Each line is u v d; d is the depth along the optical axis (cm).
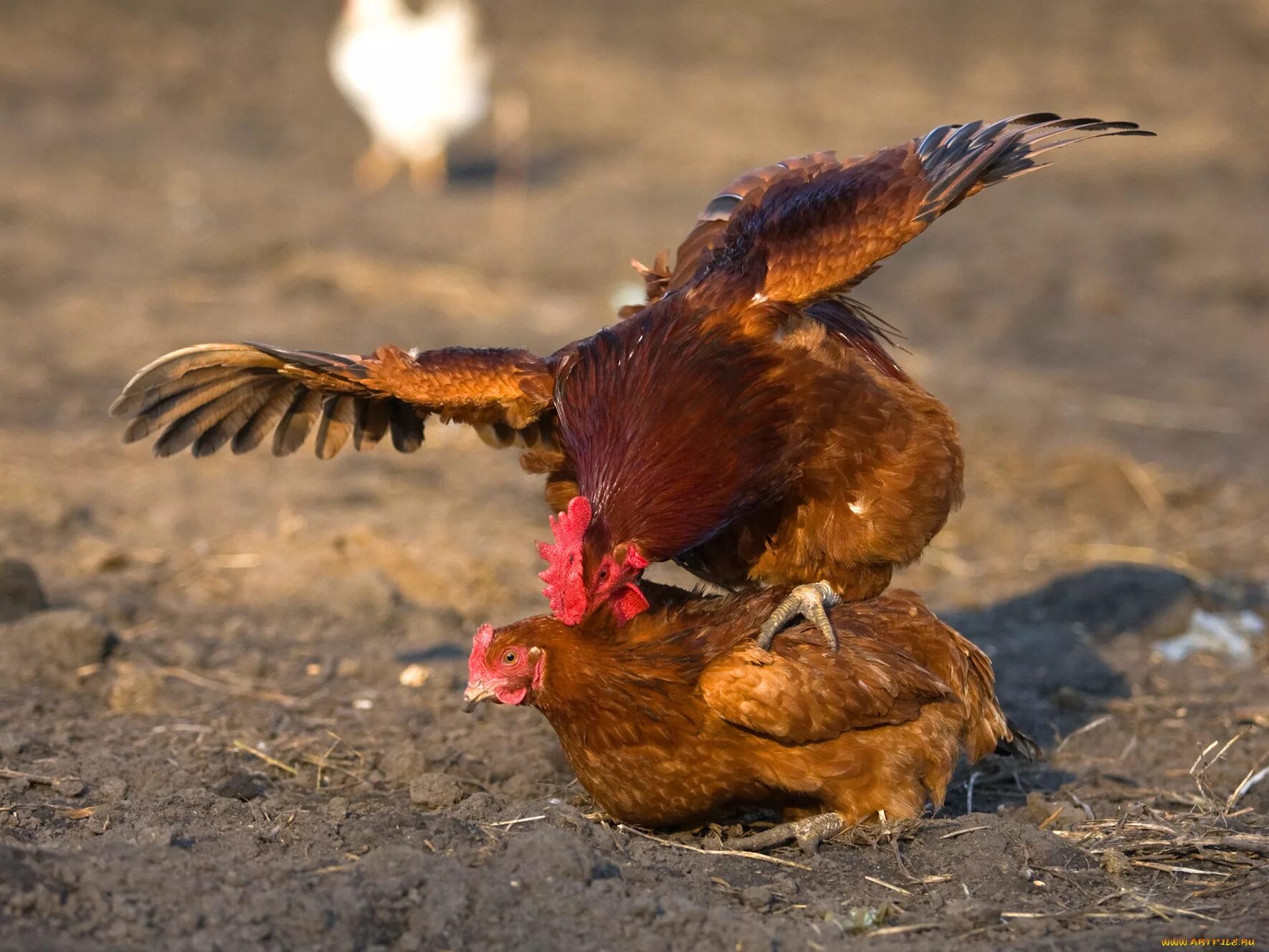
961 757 1112
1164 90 4500
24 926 707
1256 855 877
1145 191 3678
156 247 2927
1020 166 1012
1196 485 1834
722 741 877
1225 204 3562
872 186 976
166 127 3919
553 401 941
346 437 1075
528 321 2561
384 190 3569
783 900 823
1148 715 1192
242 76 4375
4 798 952
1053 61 4703
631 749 884
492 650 900
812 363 902
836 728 870
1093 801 1020
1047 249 3183
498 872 787
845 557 938
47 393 2088
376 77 3516
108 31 4519
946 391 2248
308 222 3194
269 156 3803
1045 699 1227
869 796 895
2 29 4422
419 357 973
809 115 4159
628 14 5088
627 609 891
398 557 1473
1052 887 839
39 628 1213
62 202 3200
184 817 918
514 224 3262
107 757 1030
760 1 5228
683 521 868
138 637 1300
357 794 1019
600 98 4322
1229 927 770
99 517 1630
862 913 796
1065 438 2048
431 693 1202
